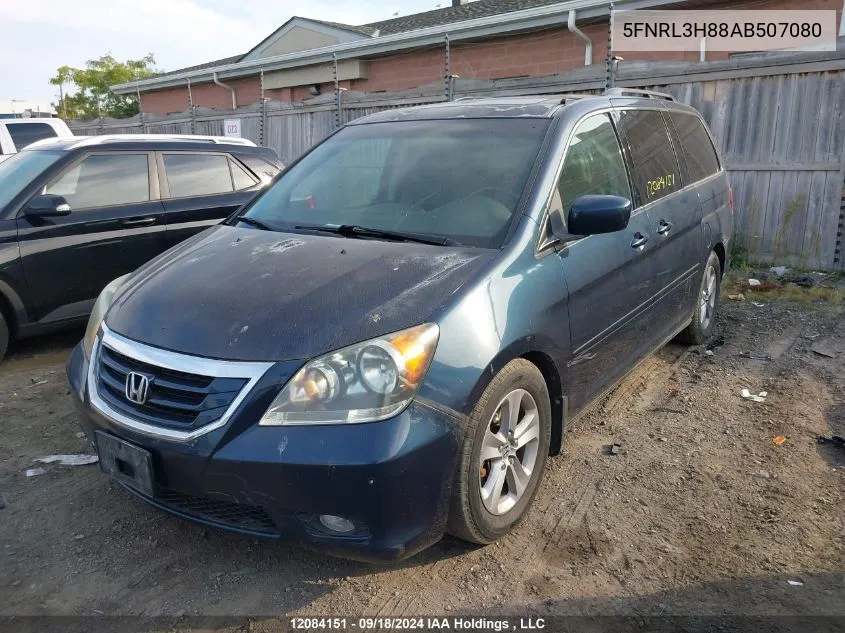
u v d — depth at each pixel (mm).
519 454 3111
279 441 2389
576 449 3898
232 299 2787
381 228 3395
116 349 2779
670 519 3201
